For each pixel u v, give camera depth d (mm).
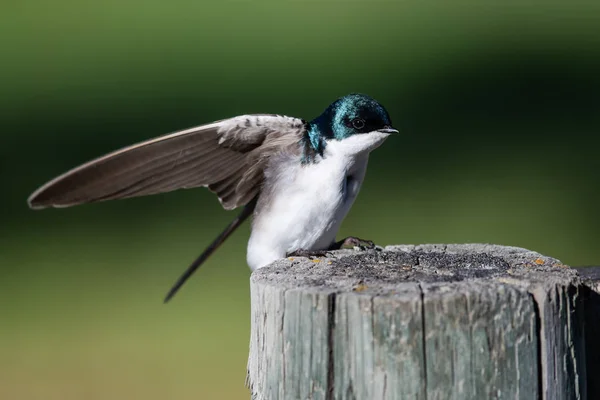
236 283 13945
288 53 25422
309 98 21719
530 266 4809
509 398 4094
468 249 5789
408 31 26812
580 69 23172
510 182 16844
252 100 21766
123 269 14398
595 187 16453
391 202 16094
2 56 26281
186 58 25391
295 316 4273
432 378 4066
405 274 4668
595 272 5094
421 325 4062
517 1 29109
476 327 4066
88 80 23953
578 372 4398
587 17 27234
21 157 19047
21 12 30078
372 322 4098
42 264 14758
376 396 4102
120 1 30953
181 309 13172
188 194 16906
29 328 12648
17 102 22469
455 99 21516
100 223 16078
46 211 16547
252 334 4766
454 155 18234
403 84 22609
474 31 26469
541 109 20641
